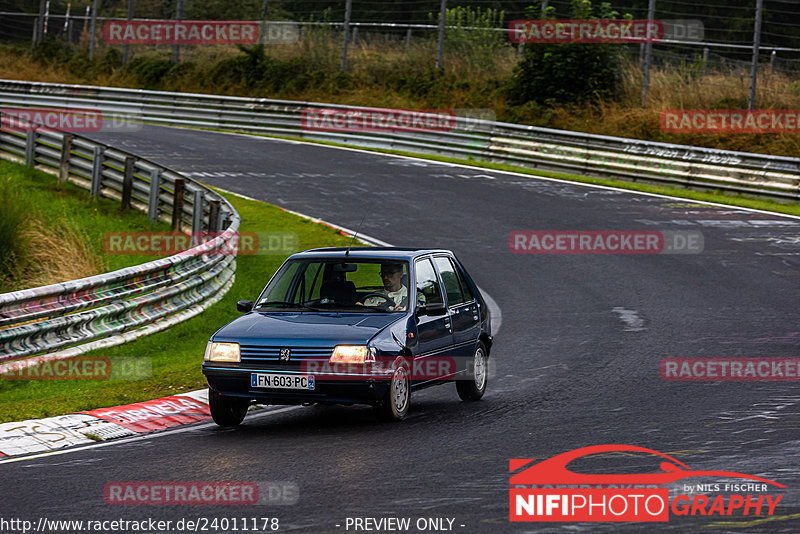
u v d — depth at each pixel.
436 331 34.41
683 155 106.19
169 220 76.00
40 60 170.12
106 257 62.19
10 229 55.53
